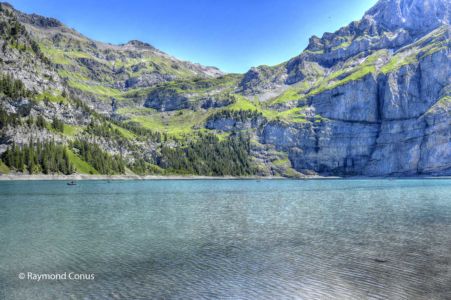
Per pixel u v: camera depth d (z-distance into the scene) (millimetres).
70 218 76812
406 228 67375
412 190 169500
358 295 33906
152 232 62906
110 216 80688
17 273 39969
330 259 45781
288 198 130125
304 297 33531
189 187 195250
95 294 34094
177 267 42344
